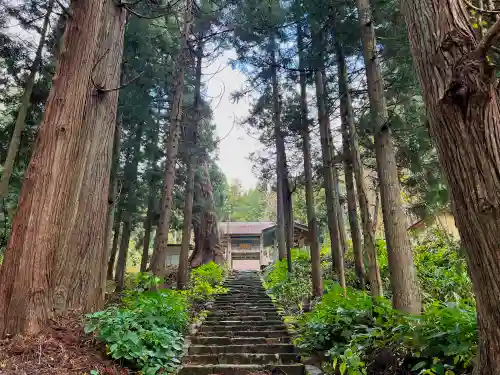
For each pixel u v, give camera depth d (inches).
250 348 183.6
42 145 137.3
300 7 253.8
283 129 361.4
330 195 308.3
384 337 115.3
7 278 122.8
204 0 373.7
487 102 59.6
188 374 151.6
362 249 300.8
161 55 374.6
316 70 278.2
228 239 821.2
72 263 143.0
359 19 193.6
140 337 130.6
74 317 133.9
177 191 544.7
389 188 163.3
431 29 70.4
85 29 154.8
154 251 294.4
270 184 549.0
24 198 131.5
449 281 248.7
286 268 405.4
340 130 299.0
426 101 70.4
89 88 169.0
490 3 79.8
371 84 180.4
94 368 108.9
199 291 348.8
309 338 168.2
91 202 164.2
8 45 280.8
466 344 84.5
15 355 105.3
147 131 434.3
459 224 61.6
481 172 57.5
